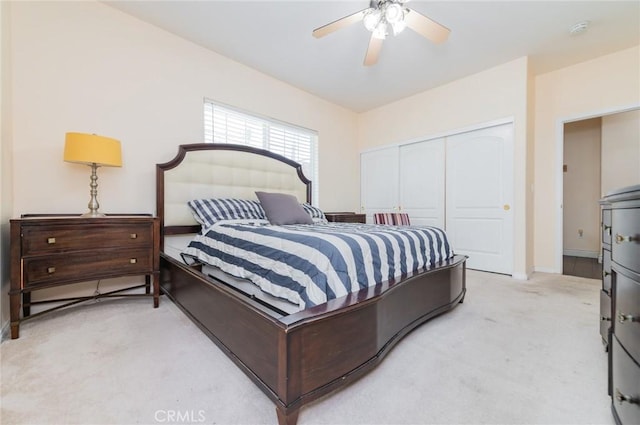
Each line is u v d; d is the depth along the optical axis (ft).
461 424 3.27
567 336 5.52
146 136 8.40
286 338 3.11
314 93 13.32
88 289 7.52
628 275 2.89
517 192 10.44
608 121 14.02
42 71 6.77
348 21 6.86
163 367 4.34
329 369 3.52
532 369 4.40
